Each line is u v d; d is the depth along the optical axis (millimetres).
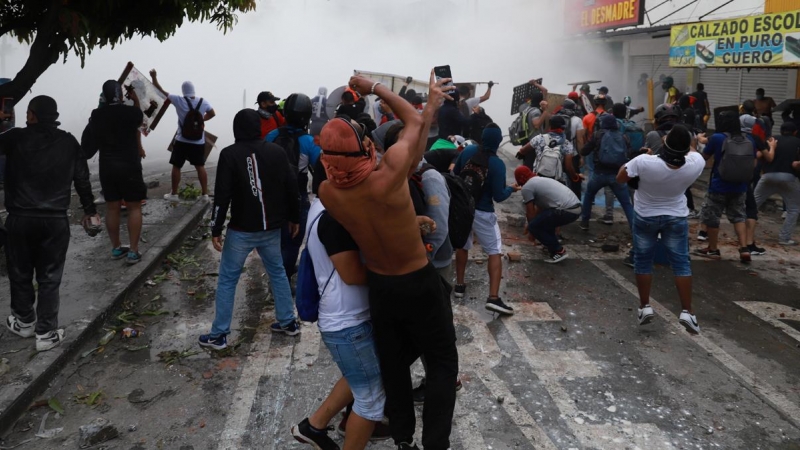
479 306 5988
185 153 9078
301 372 4656
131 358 4828
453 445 3832
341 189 2791
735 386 4598
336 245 3006
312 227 3182
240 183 4664
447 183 3977
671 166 5133
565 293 6383
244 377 4574
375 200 2744
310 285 3209
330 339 3148
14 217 4551
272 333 5289
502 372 4723
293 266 5938
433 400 3074
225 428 3969
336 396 3420
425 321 2996
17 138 4488
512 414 4164
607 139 8062
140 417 4070
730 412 4254
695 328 5363
